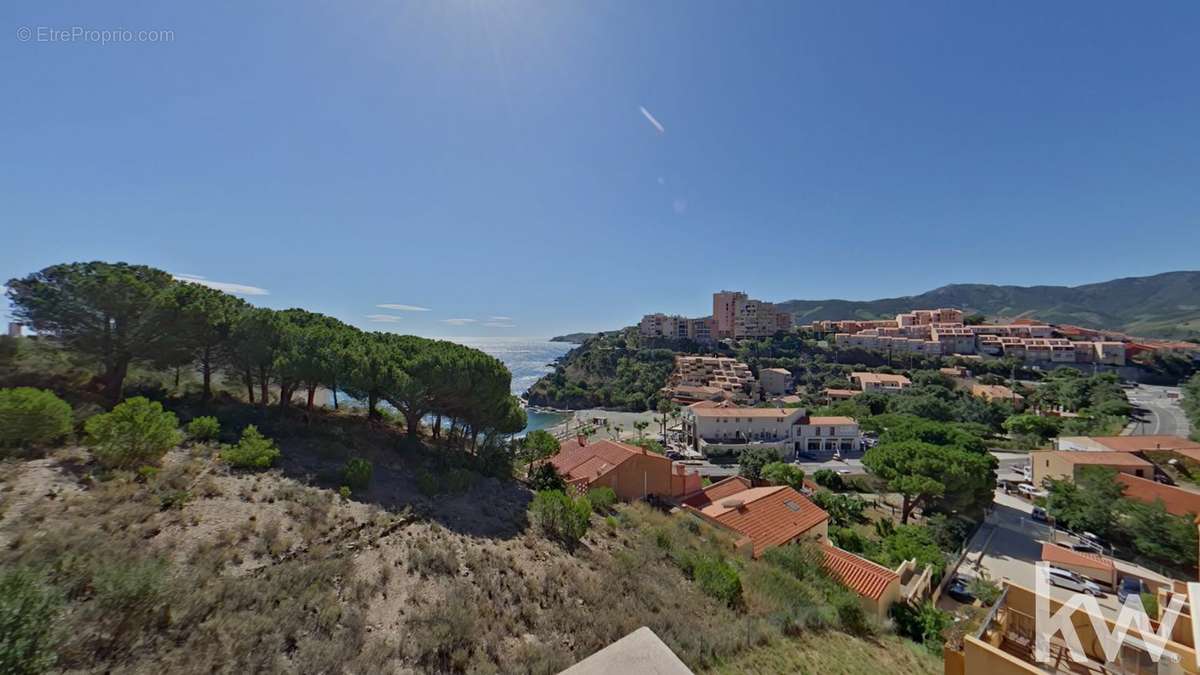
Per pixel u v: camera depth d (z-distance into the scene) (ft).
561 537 49.96
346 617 27.02
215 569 29.04
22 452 37.73
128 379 64.59
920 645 49.98
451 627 27.99
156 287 63.62
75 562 24.91
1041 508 124.16
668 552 54.70
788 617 42.34
